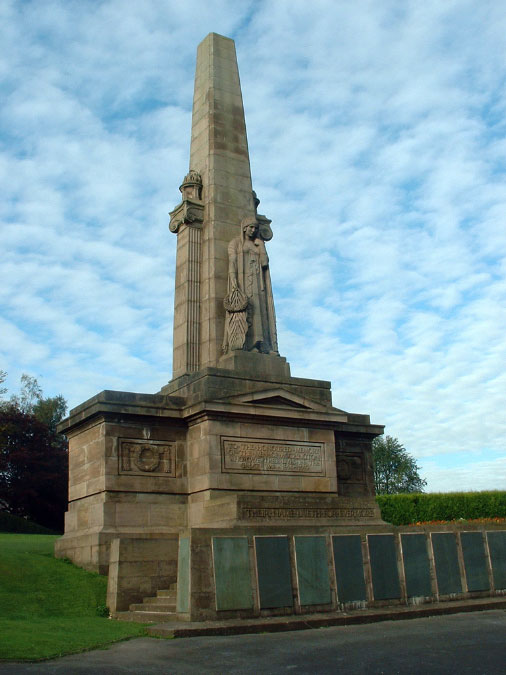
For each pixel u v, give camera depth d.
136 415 25.81
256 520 22.45
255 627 17.52
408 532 22.23
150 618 18.66
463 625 18.73
